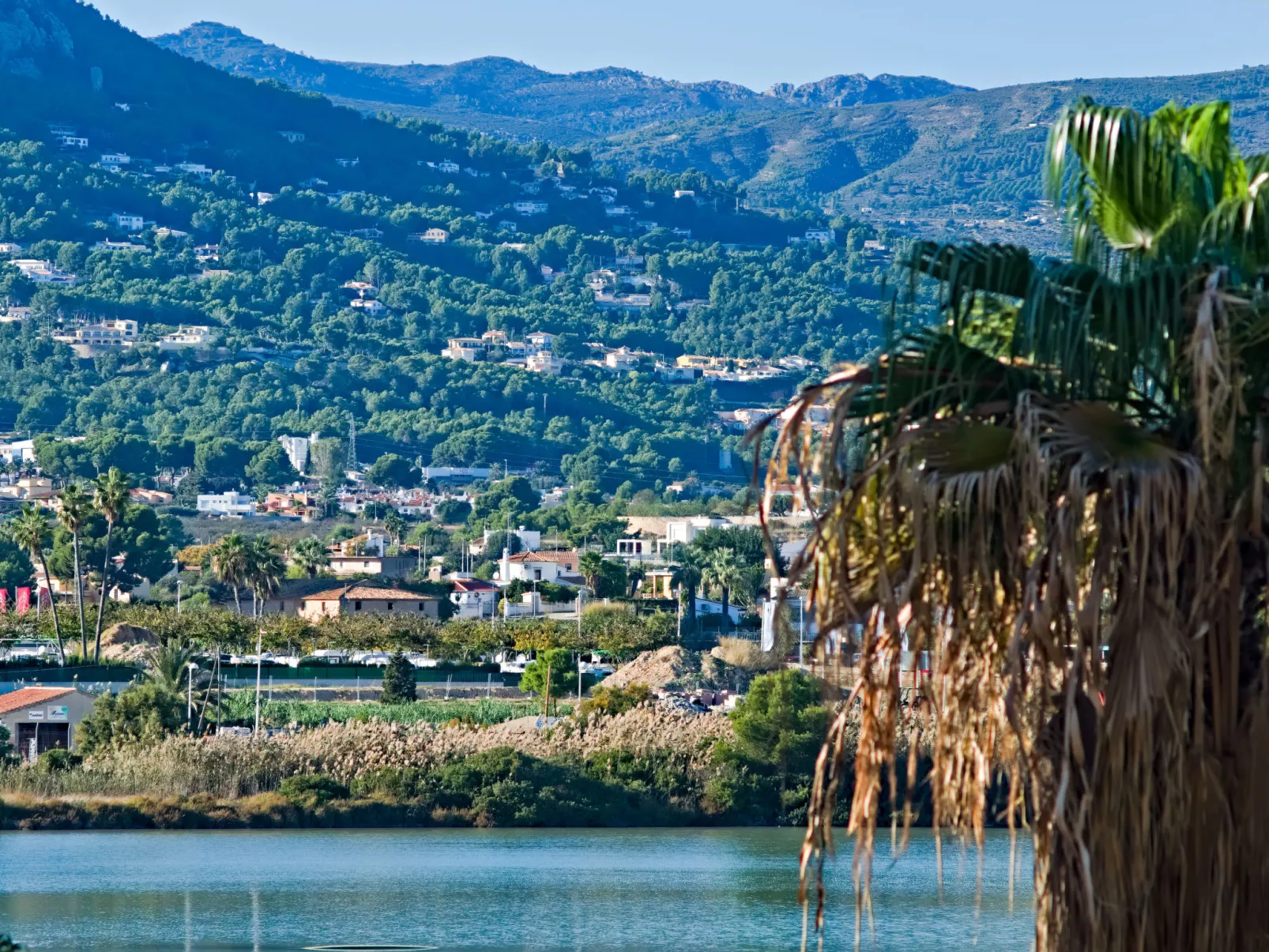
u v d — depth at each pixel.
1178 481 43.72
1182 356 46.81
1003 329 50.94
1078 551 43.94
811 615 49.22
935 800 51.12
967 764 50.88
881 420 48.44
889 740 48.53
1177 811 43.44
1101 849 43.75
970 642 46.66
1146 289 46.25
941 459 45.59
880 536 46.44
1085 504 46.19
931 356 47.56
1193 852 43.62
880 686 48.59
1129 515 43.91
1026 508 44.00
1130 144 49.81
